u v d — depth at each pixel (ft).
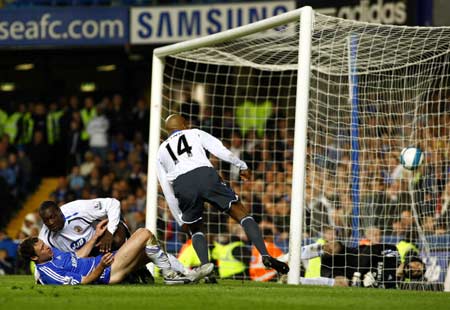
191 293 49.62
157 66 82.94
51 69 159.43
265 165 117.80
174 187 60.44
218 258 92.84
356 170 86.12
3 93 163.43
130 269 57.88
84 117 143.84
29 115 147.64
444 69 88.63
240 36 75.56
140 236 57.62
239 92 131.54
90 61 151.12
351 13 115.14
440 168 89.30
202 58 87.40
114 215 58.39
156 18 128.98
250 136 125.29
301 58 69.67
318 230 86.89
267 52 85.71
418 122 91.76
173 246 98.73
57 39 134.00
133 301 43.98
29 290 51.16
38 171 145.69
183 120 62.54
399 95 91.71
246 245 93.97
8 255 113.80
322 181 90.12
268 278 89.66
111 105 144.05
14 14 135.64
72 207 58.34
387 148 90.38
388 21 113.91
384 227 84.89
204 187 59.36
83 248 58.18
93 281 56.85
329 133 91.76
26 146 146.82
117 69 157.28
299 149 68.39
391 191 87.76
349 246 81.76
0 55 149.59
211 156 112.06
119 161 137.28
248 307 41.86
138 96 157.07
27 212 141.38
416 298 49.39
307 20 69.87
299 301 45.62
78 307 41.19
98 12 131.95
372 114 89.40
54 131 146.10
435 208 85.92
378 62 86.22
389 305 44.27
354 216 83.41
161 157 61.21
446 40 82.28
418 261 78.18
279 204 105.19
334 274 76.84
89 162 138.00
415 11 112.98
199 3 126.21
